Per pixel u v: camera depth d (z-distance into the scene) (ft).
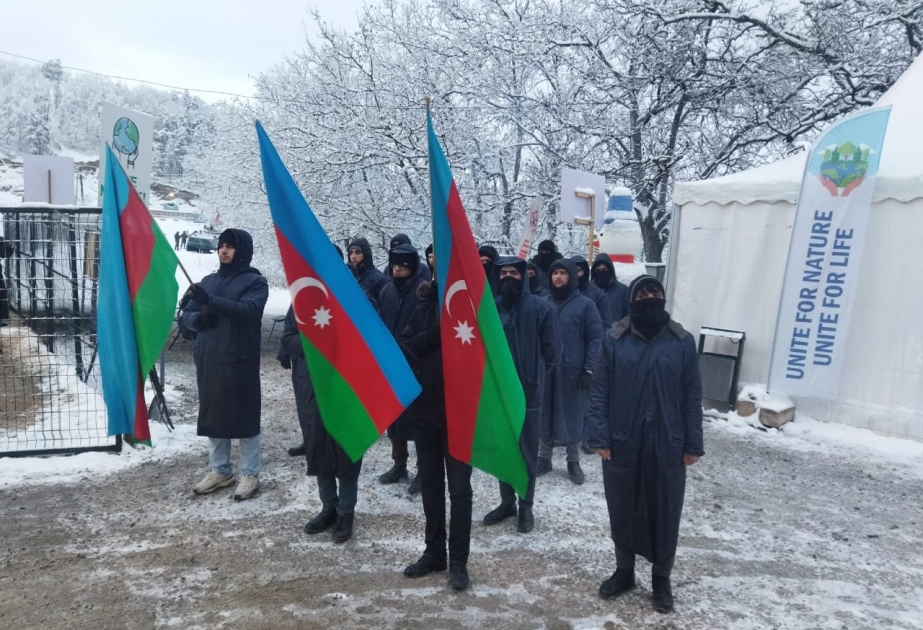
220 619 10.95
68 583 12.04
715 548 14.26
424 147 41.19
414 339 12.19
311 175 43.47
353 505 13.96
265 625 10.79
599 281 22.99
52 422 20.52
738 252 25.43
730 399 24.97
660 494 11.18
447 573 12.65
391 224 44.14
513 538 14.30
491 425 11.30
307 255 10.89
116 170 13.75
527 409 14.44
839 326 22.33
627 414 11.31
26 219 22.39
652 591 12.12
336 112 43.16
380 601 11.60
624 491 11.43
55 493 16.10
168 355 35.01
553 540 14.25
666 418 11.13
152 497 16.02
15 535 13.89
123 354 13.53
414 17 44.14
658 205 45.62
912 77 27.66
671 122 46.39
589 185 28.63
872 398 22.72
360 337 11.09
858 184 21.83
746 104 44.45
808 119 42.83
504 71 42.83
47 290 23.02
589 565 13.16
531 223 28.12
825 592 12.46
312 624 10.85
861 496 17.61
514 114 43.27
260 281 15.80
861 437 22.21
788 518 16.02
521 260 14.56
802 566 13.55
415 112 41.34
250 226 56.03
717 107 44.29
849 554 14.19
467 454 11.28
